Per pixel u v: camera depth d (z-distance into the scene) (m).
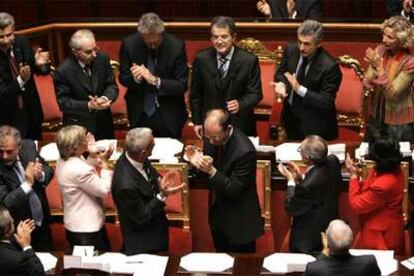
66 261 23.61
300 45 29.75
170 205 27.83
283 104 31.28
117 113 34.66
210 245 28.73
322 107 30.03
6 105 31.22
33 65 31.53
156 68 30.77
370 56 29.58
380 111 30.52
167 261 24.39
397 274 23.39
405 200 27.02
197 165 24.77
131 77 30.83
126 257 24.59
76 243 25.55
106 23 36.84
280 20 36.25
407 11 35.34
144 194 24.56
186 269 23.92
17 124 31.47
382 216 25.00
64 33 37.38
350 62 33.59
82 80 30.66
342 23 35.66
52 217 28.64
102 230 26.31
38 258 22.91
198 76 30.69
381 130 30.62
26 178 25.33
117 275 23.84
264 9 38.22
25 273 22.52
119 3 46.00
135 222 24.64
